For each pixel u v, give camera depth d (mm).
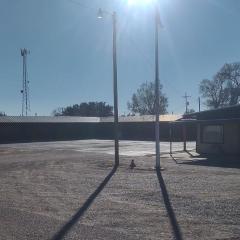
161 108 107250
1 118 71375
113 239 9164
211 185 16984
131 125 75500
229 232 9664
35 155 36312
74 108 135375
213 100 95812
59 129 75000
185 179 18969
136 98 111125
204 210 12125
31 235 9555
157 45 24703
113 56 26703
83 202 13680
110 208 12609
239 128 32844
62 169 24406
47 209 12609
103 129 78375
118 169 23906
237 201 13461
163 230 9930
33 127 72062
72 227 10312
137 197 14453
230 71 94000
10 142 63906
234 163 27094
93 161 29328
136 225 10453
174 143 55688
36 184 18156
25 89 76750
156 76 24750
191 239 9109
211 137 34969
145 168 24156
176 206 12773
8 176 21328
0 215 11781
